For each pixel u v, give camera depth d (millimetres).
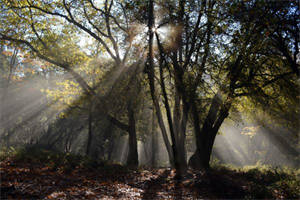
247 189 10078
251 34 12859
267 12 12461
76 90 20594
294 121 17406
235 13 12422
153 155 31609
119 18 19625
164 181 11938
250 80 14688
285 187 10062
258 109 17531
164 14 14547
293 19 12320
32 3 17703
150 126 28750
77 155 15836
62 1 18141
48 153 15133
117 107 20156
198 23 15156
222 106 14719
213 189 10352
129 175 12617
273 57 13969
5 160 10797
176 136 16141
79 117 32062
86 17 19016
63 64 18609
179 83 14680
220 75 15195
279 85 14953
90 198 7301
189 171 14195
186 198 9078
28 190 6871
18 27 18266
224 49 14039
